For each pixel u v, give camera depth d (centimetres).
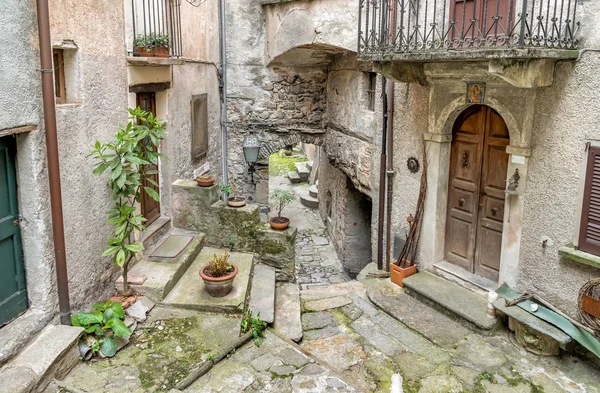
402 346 479
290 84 912
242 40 880
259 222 659
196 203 654
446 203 581
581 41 404
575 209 425
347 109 805
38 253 385
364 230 914
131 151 445
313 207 1318
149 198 614
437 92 542
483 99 488
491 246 537
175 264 559
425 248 594
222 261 520
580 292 419
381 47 495
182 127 686
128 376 386
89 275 455
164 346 431
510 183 475
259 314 492
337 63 847
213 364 418
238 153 930
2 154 359
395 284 603
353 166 786
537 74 406
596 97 398
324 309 556
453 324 510
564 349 434
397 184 626
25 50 353
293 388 394
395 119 617
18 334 362
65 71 430
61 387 357
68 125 415
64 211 413
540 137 447
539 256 462
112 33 485
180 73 671
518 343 471
